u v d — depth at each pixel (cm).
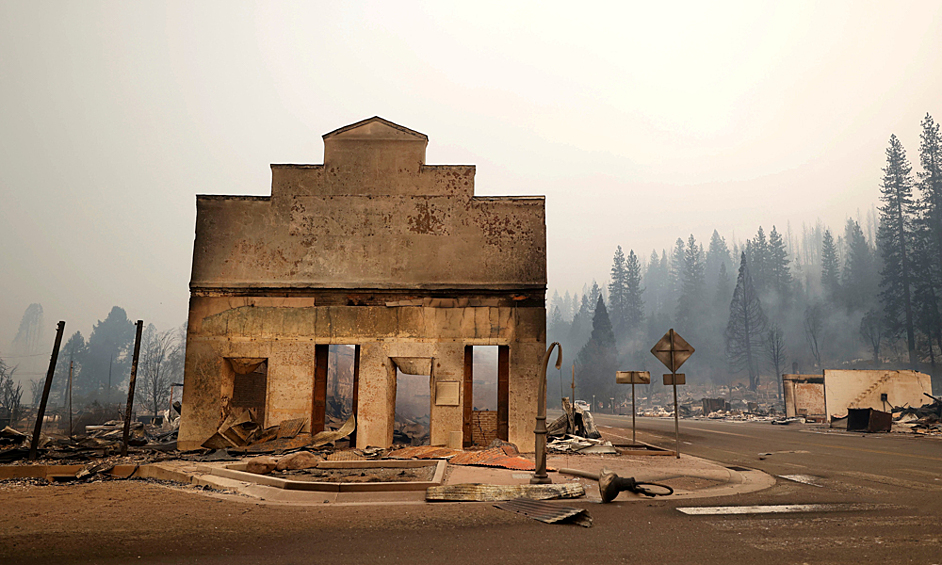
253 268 1895
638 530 705
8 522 750
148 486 1097
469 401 1886
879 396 3925
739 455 1748
